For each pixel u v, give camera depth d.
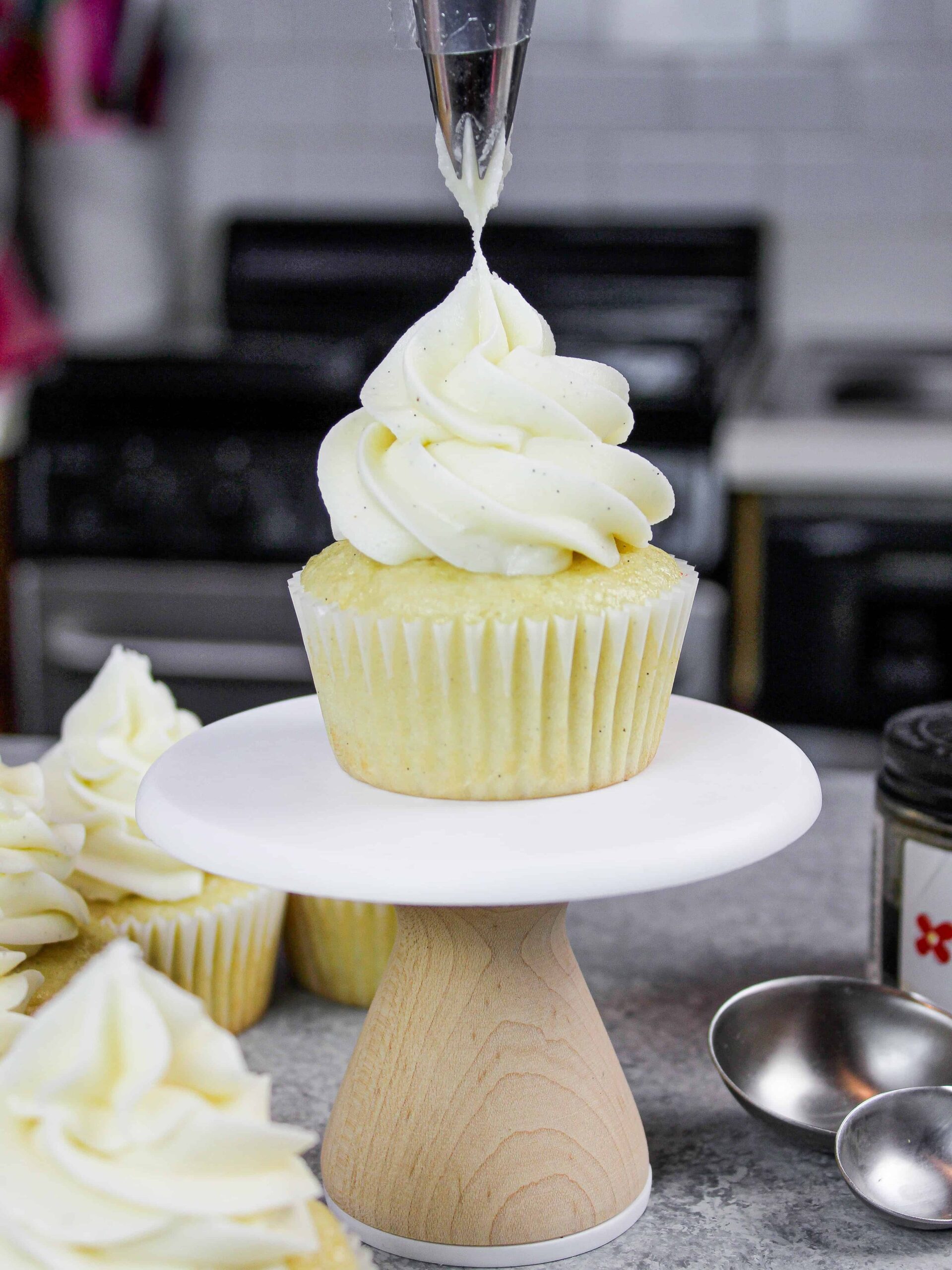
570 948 0.39
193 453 0.99
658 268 1.26
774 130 1.25
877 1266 0.36
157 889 0.43
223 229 1.30
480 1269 0.37
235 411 0.99
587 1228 0.37
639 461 0.39
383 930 0.44
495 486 0.38
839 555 0.92
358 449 0.39
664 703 0.40
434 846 0.36
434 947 0.38
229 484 0.99
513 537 0.38
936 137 1.24
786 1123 0.39
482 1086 0.37
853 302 1.29
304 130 1.30
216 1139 0.31
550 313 1.26
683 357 0.99
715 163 1.27
